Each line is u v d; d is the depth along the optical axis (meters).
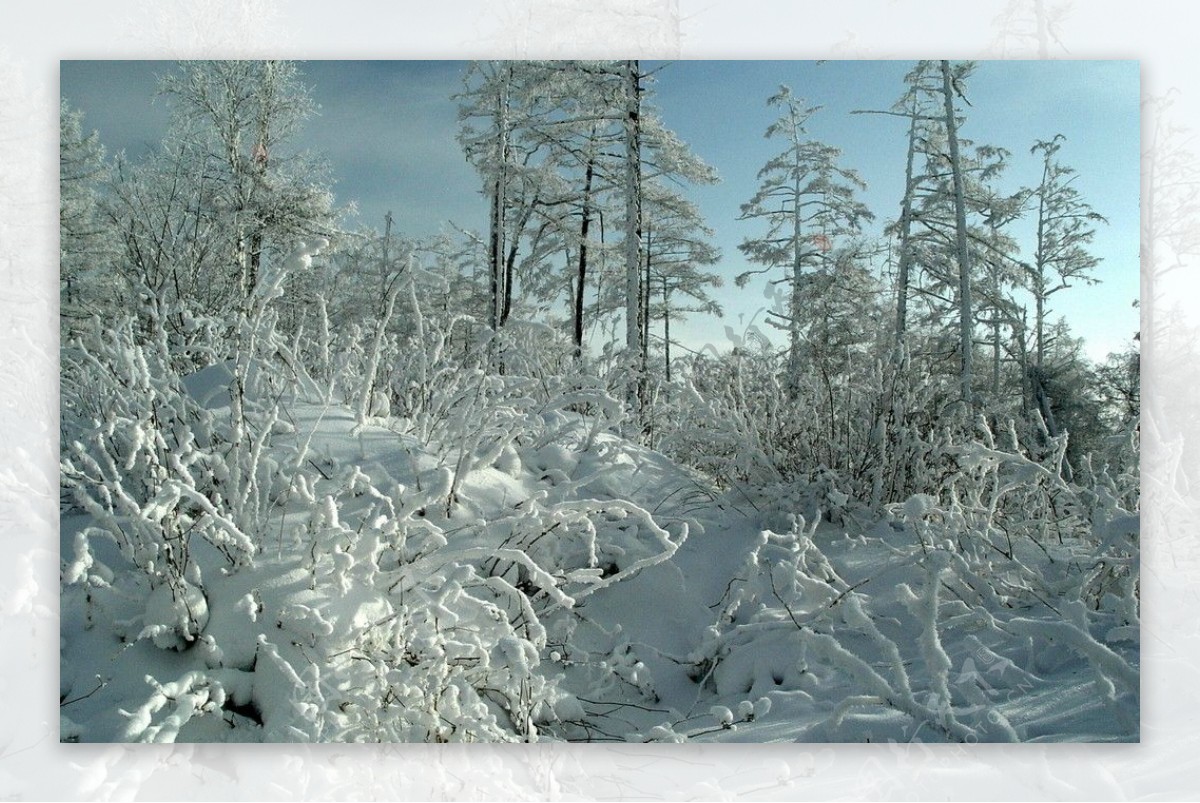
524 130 11.91
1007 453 3.76
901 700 2.48
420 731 2.51
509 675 2.76
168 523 2.78
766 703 2.94
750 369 5.43
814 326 5.95
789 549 3.67
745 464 4.86
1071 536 4.38
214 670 2.58
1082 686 2.60
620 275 15.96
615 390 5.41
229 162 10.38
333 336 4.54
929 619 2.60
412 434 4.01
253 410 3.74
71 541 3.09
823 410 5.04
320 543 2.85
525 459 4.28
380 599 2.94
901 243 14.17
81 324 4.42
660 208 13.65
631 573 3.23
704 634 3.40
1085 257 11.41
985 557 3.64
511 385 4.11
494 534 3.49
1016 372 14.20
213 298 6.68
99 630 2.73
